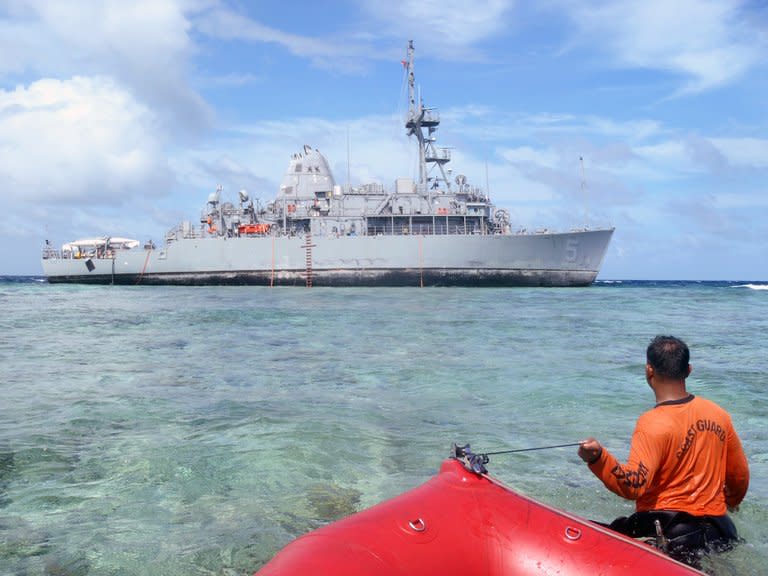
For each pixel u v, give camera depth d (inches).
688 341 821.9
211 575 180.2
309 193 2802.7
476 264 2529.5
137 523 220.4
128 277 2844.5
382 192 2689.5
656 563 110.3
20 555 193.9
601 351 705.0
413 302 1658.5
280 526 216.7
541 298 1897.1
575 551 114.7
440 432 348.5
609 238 2637.8
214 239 2687.0
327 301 1699.1
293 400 441.7
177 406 421.1
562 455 303.3
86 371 573.3
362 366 597.6
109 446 321.1
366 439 334.3
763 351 716.0
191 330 963.3
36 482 265.9
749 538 195.5
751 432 347.6
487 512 127.3
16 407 418.6
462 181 2711.6
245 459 297.3
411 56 2822.3
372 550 110.7
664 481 154.1
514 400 439.2
